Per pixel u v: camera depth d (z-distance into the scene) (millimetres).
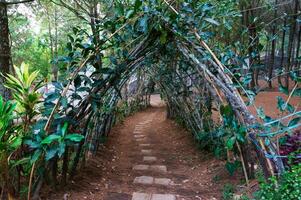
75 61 2730
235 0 4129
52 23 9812
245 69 3311
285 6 8266
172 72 6461
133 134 8133
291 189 2207
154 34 3074
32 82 2496
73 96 2736
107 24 2783
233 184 3180
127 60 3076
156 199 2953
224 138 3730
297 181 2189
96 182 3438
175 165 4621
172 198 2975
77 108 2826
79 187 3117
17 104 2398
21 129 2455
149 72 9680
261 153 2611
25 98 2389
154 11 2861
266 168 2570
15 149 2291
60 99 2520
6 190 2371
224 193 2889
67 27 9609
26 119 2461
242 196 2703
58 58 2682
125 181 3660
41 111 2543
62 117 2625
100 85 2957
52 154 2266
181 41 3223
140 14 2865
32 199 2492
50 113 2494
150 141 6941
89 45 2693
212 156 4562
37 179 2557
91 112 3146
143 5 2896
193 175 3969
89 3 5520
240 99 2707
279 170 2461
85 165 3932
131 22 2887
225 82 2848
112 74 2998
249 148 3127
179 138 6719
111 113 6520
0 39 3945
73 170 3182
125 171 4246
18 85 2381
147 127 9438
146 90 14555
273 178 2311
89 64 2836
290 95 2705
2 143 2066
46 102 2496
